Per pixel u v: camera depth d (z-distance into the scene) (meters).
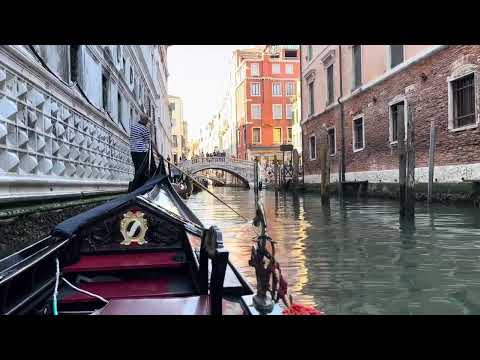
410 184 9.03
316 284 4.86
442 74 12.12
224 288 2.80
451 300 4.27
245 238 8.15
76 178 8.63
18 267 2.16
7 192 5.32
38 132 6.50
